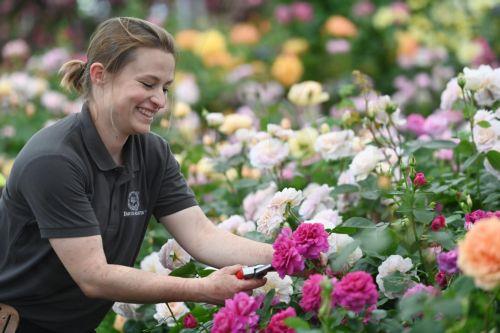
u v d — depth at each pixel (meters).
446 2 8.39
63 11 10.31
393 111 3.57
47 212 2.56
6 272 2.75
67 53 7.99
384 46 8.21
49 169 2.56
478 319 2.20
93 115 2.72
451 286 2.33
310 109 5.63
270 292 2.57
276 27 8.62
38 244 2.69
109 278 2.56
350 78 7.73
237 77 7.35
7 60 8.36
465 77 3.38
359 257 2.72
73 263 2.58
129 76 2.63
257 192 3.83
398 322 2.43
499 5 8.13
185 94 6.44
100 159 2.70
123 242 2.84
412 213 2.70
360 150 3.86
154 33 2.65
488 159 3.27
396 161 3.71
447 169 3.98
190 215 2.97
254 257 2.83
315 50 8.38
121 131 2.72
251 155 3.81
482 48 7.44
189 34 7.93
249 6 9.58
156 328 3.36
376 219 3.52
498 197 3.31
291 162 4.27
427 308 2.08
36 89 6.68
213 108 7.37
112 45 2.63
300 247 2.49
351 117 3.84
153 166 2.92
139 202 2.87
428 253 2.72
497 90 3.38
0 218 2.74
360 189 3.39
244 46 8.32
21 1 10.36
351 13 8.49
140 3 9.59
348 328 2.35
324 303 2.18
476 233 2.00
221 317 2.37
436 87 7.52
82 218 2.58
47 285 2.73
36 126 6.43
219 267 2.88
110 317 3.80
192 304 3.31
